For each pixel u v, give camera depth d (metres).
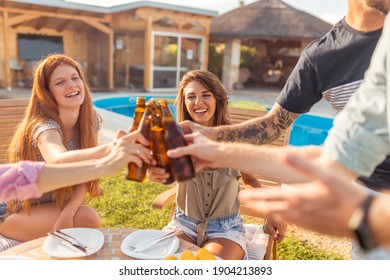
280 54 22.22
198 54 18.08
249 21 18.59
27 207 2.33
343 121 1.11
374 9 1.74
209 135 1.93
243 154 1.30
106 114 9.56
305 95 2.11
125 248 1.67
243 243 2.33
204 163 1.47
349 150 1.08
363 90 1.10
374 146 1.06
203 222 2.35
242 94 17.05
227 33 18.16
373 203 0.78
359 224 0.78
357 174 1.09
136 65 17.34
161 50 16.83
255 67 21.97
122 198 4.29
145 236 1.78
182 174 1.41
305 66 2.06
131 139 1.50
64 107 2.38
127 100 14.04
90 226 2.40
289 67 22.00
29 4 13.75
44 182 1.44
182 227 2.40
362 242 0.79
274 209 0.85
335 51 1.92
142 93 15.58
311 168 0.80
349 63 1.91
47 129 2.26
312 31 17.91
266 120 2.16
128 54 17.34
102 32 17.16
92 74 17.94
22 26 15.91
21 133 2.34
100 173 1.46
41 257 1.61
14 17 13.92
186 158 1.41
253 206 0.88
